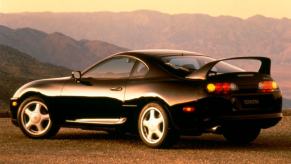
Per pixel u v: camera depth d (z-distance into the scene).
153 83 12.14
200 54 13.05
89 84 13.12
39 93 13.80
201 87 11.58
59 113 13.55
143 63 12.54
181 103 11.67
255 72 12.02
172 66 12.25
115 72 12.88
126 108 12.45
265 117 11.92
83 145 12.70
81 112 13.22
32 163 10.08
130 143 13.08
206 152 11.57
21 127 14.01
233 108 11.58
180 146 12.53
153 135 12.18
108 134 14.99
